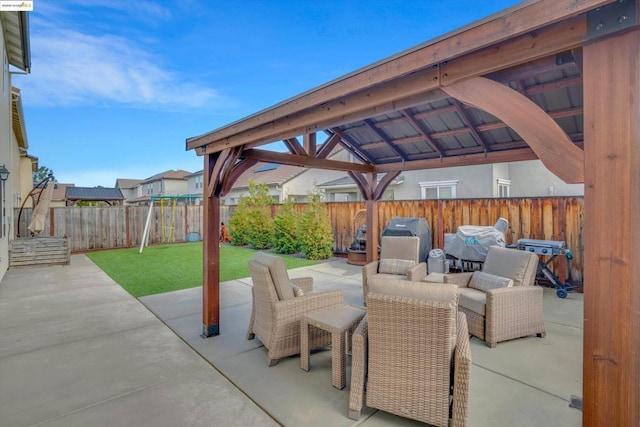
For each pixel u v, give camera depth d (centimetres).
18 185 1220
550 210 636
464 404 224
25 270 821
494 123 471
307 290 431
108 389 293
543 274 610
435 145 564
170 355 358
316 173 1873
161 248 1195
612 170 148
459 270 700
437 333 230
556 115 409
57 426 245
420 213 824
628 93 144
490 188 1084
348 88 247
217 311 414
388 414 257
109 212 1206
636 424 143
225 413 259
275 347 331
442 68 210
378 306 244
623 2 143
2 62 698
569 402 267
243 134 368
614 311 148
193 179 2827
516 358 342
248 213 1247
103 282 691
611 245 148
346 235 1029
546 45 168
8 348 375
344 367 293
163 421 250
